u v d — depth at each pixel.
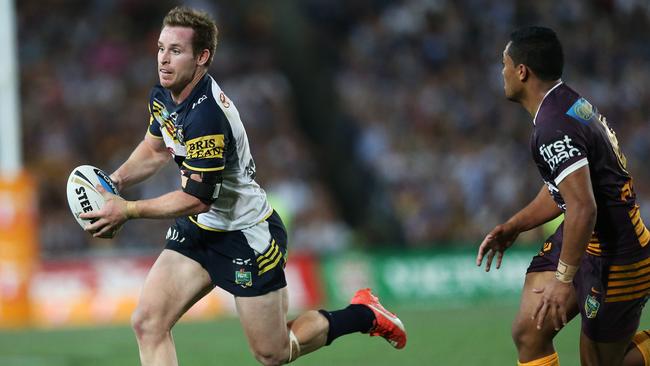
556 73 18.38
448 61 72.25
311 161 67.06
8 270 43.38
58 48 63.03
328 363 30.23
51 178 57.09
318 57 73.75
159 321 19.11
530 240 60.56
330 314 20.75
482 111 69.69
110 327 42.75
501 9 74.75
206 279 19.58
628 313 19.03
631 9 76.81
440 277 55.78
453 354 31.91
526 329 19.34
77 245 55.12
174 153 19.23
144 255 48.56
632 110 73.06
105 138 60.06
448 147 66.94
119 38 64.62
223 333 39.34
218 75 66.94
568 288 17.78
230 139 18.66
